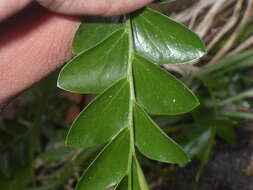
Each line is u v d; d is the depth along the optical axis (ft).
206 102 0.63
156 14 0.30
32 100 0.80
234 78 0.68
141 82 0.30
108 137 0.30
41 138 0.80
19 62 0.39
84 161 0.65
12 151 0.74
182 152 0.29
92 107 0.29
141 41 0.30
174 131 0.67
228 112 0.63
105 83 0.30
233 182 0.62
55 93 0.78
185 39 0.29
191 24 0.60
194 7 0.60
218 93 0.66
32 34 0.38
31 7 0.36
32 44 0.38
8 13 0.28
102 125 0.29
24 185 0.70
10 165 0.73
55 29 0.38
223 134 0.62
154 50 0.30
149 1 0.29
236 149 0.64
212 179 0.63
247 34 0.66
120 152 0.29
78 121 0.29
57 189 0.69
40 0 0.29
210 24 0.60
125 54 0.30
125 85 0.29
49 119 0.77
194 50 0.29
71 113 0.79
